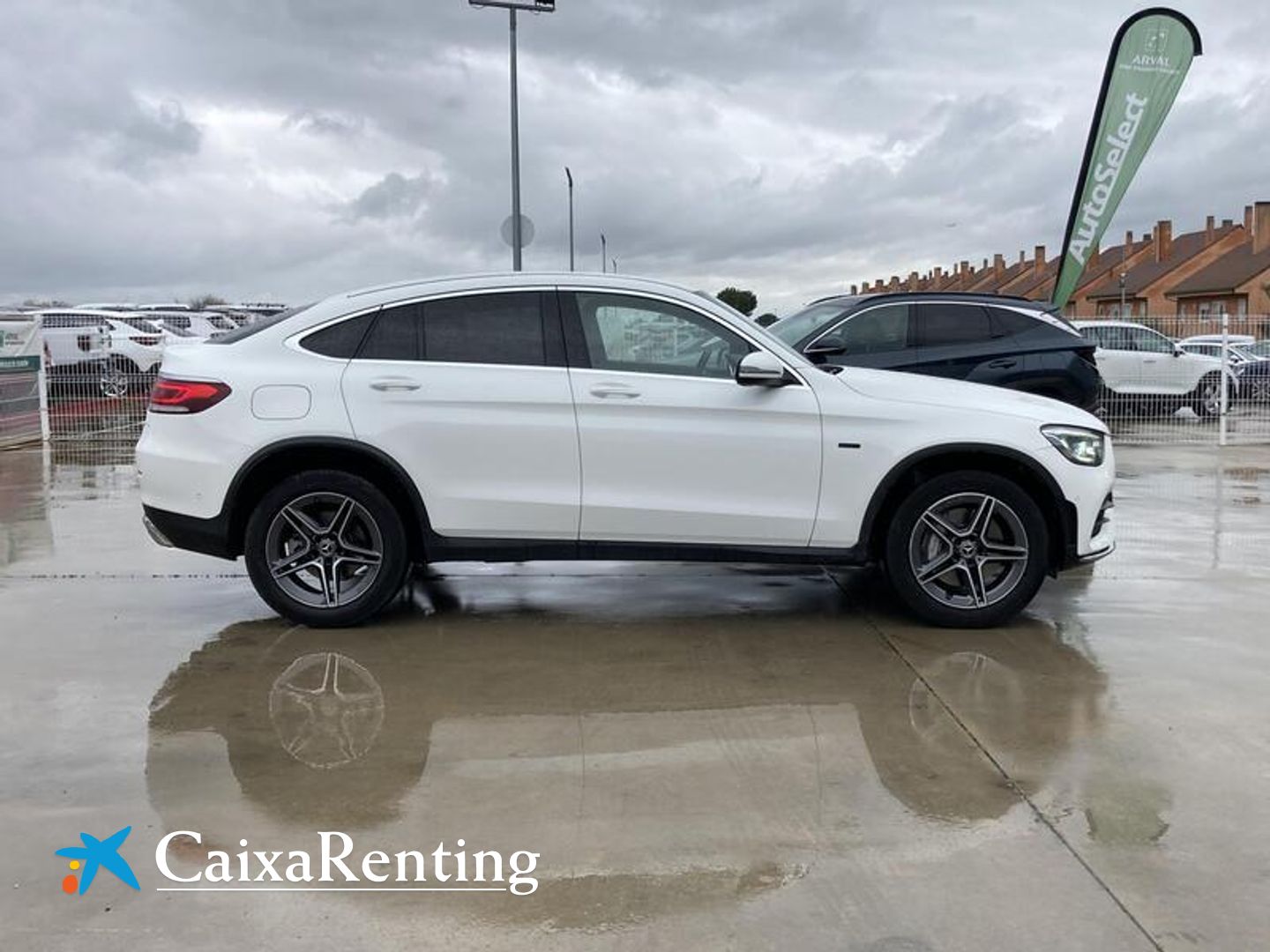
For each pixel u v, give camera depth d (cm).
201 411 539
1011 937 283
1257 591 643
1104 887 308
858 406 549
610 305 557
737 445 546
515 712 444
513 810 356
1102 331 1772
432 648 532
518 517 548
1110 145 1353
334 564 555
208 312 2434
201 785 374
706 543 555
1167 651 525
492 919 293
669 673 495
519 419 543
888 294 1004
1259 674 490
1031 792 369
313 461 552
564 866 321
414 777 381
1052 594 637
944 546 561
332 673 494
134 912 296
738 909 297
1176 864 321
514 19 1998
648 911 297
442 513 546
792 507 552
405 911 297
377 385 541
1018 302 966
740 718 438
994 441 548
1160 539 802
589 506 546
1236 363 1775
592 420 543
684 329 557
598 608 608
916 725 430
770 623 579
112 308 2564
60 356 1631
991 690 471
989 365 940
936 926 288
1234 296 5722
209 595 631
